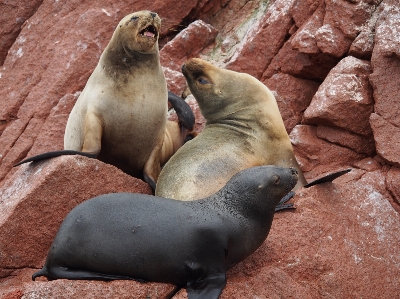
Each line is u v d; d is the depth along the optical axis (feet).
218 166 54.49
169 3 82.84
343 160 65.26
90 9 82.53
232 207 43.68
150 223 42.70
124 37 55.16
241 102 59.11
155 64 56.59
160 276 42.57
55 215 49.37
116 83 55.77
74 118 57.67
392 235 54.19
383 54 64.69
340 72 66.44
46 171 49.85
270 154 57.72
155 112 56.65
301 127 67.10
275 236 48.65
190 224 42.47
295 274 47.16
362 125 65.00
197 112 73.31
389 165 62.28
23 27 86.12
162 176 54.95
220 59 80.07
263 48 74.74
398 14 66.80
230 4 84.64
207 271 42.04
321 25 71.46
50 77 79.66
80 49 80.23
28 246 48.78
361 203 55.06
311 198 52.65
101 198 44.27
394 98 63.41
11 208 48.78
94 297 41.29
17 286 46.06
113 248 42.47
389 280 51.24
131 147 57.21
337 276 48.29
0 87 83.20
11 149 76.95
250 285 44.68
